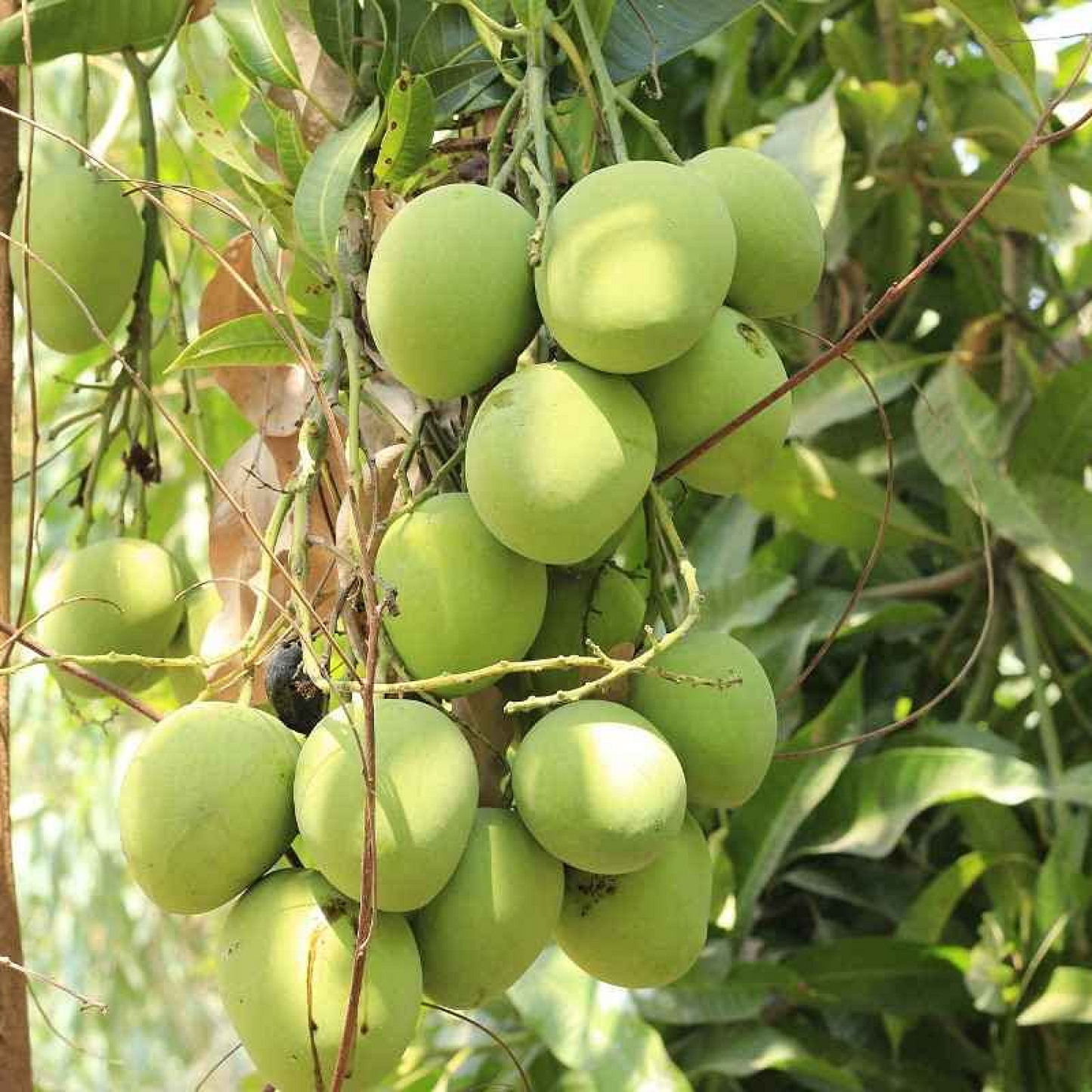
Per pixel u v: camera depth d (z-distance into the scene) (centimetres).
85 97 163
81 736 335
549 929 128
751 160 137
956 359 215
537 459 126
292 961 123
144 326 168
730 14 151
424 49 151
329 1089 123
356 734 121
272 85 157
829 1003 190
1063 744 214
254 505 161
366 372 142
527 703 126
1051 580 206
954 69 231
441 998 128
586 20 140
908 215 228
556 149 152
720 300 129
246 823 125
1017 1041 187
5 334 158
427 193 132
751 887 190
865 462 227
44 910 354
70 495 271
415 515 131
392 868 122
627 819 124
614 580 138
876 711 213
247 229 136
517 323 131
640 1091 175
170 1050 370
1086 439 199
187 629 163
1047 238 228
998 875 191
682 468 134
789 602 211
